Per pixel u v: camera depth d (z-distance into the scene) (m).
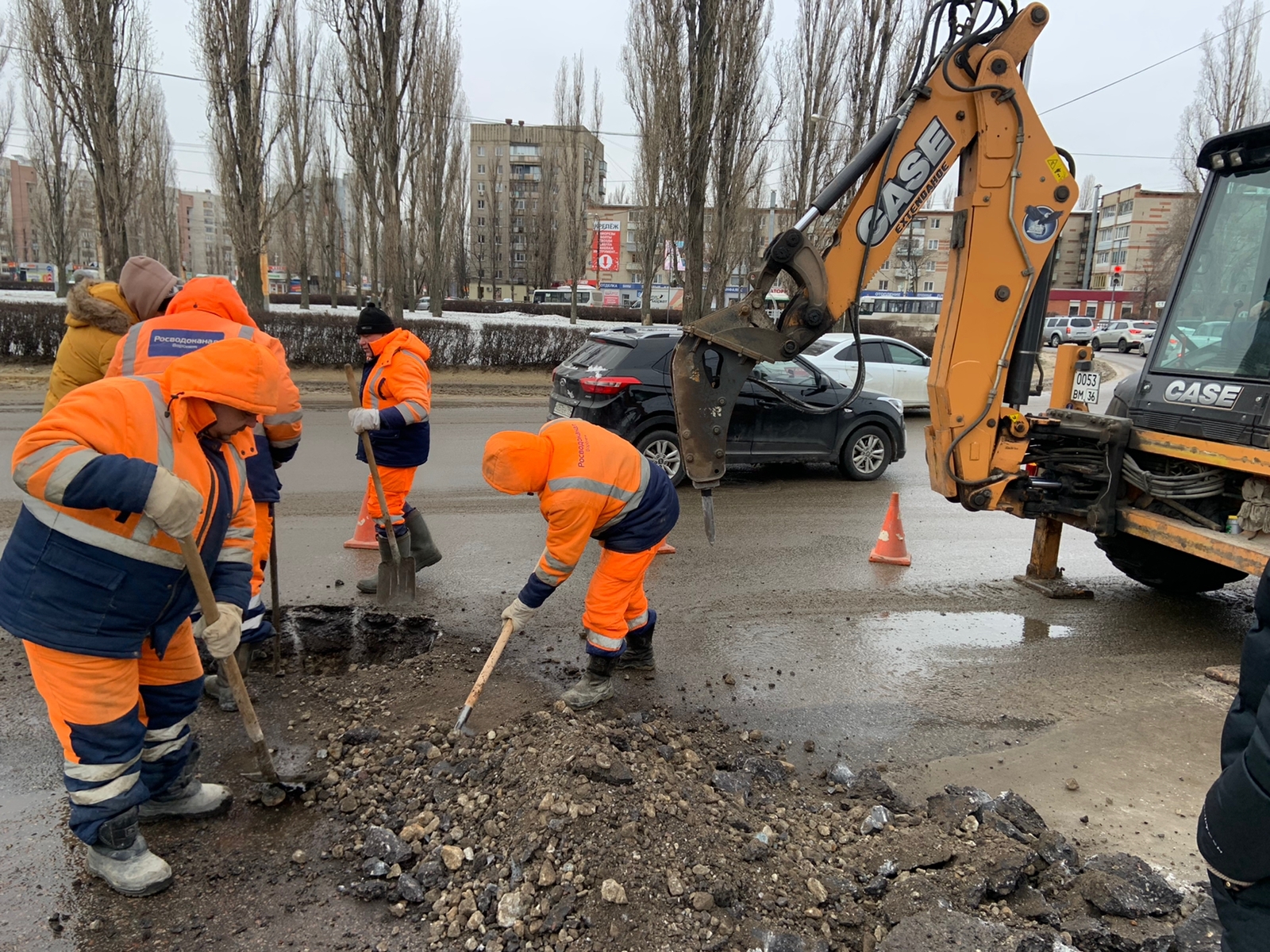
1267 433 4.31
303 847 2.75
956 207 4.83
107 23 19.53
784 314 4.57
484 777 3.02
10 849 2.70
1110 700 4.15
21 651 4.14
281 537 6.36
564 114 47.09
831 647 4.73
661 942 2.26
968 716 3.94
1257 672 1.35
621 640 3.81
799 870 2.58
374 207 27.44
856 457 9.49
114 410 2.18
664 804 2.75
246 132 21.64
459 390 17.34
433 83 31.06
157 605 2.38
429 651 4.39
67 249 35.50
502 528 6.93
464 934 2.34
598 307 51.34
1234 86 29.27
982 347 4.89
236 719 3.59
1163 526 4.89
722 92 20.81
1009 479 5.13
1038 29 4.54
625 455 3.58
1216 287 4.82
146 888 2.48
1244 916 1.41
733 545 6.77
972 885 2.51
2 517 6.28
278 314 17.97
